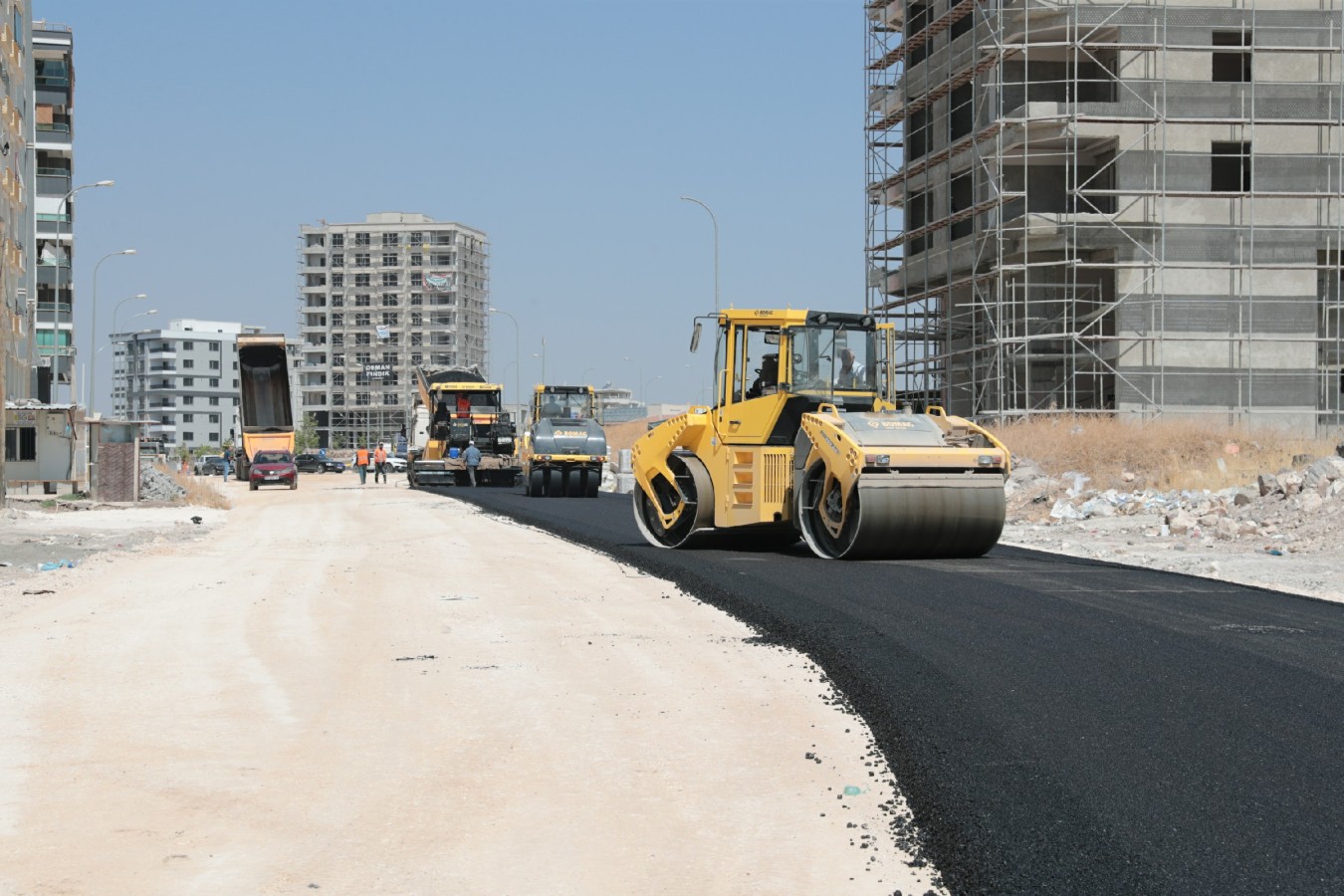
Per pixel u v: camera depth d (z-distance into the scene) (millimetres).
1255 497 22953
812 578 15555
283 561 19938
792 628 12094
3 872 6070
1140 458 30141
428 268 179250
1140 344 42438
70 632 12820
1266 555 18625
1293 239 43344
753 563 17547
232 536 25812
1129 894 5504
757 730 8688
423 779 7629
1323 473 22172
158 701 9711
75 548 21531
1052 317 44375
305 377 181000
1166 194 42250
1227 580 15312
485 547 22266
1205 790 6859
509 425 51062
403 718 9133
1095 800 6730
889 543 17094
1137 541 21078
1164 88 41781
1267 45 43625
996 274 43125
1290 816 6426
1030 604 13188
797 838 6516
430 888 5875
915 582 14938
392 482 64500
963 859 5992
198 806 7102
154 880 5973
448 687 10141
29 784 7516
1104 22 42750
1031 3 43812
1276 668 9859
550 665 10984
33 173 68062
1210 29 43750
